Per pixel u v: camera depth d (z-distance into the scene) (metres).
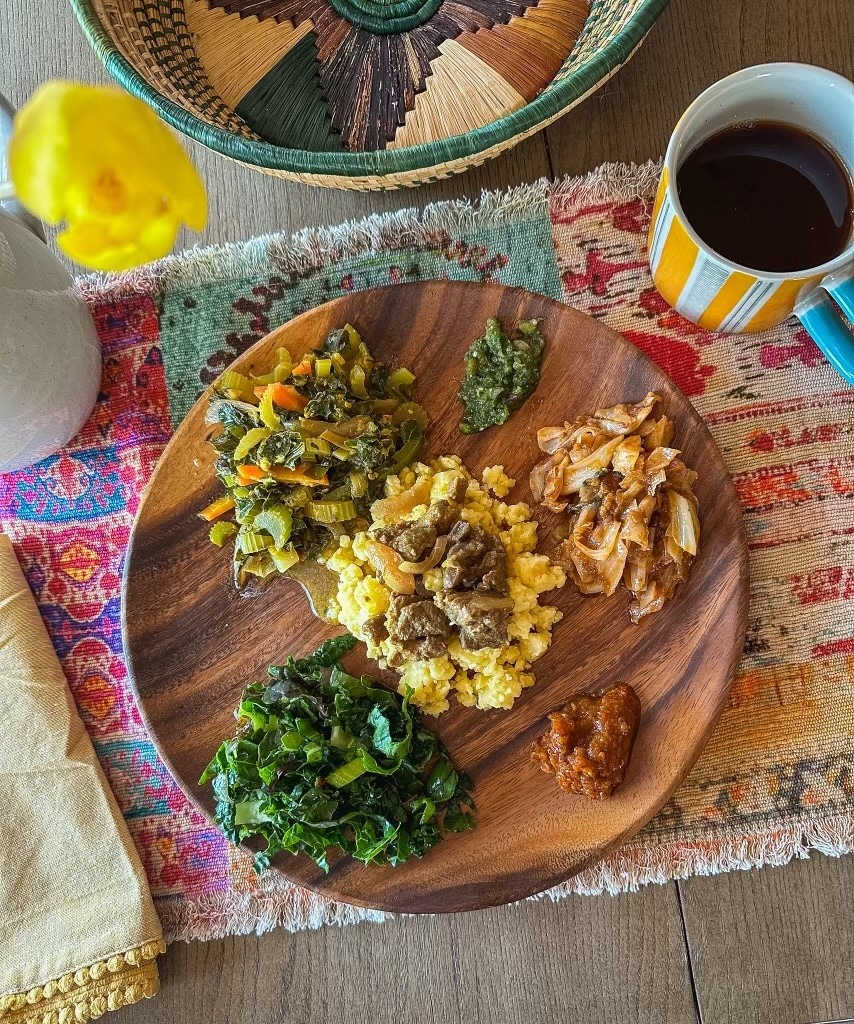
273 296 0.44
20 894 0.41
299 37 0.41
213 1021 0.42
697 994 0.41
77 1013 0.40
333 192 0.44
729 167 0.35
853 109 0.32
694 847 0.40
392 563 0.38
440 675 0.38
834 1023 0.40
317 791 0.37
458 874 0.38
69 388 0.39
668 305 0.41
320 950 0.42
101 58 0.36
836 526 0.40
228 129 0.39
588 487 0.38
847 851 0.40
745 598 0.37
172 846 0.42
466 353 0.40
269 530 0.39
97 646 0.44
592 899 0.41
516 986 0.41
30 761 0.42
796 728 0.40
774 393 0.41
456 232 0.43
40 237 0.40
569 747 0.37
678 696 0.38
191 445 0.41
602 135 0.43
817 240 0.35
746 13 0.42
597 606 0.39
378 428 0.39
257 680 0.40
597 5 0.39
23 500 0.44
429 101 0.40
